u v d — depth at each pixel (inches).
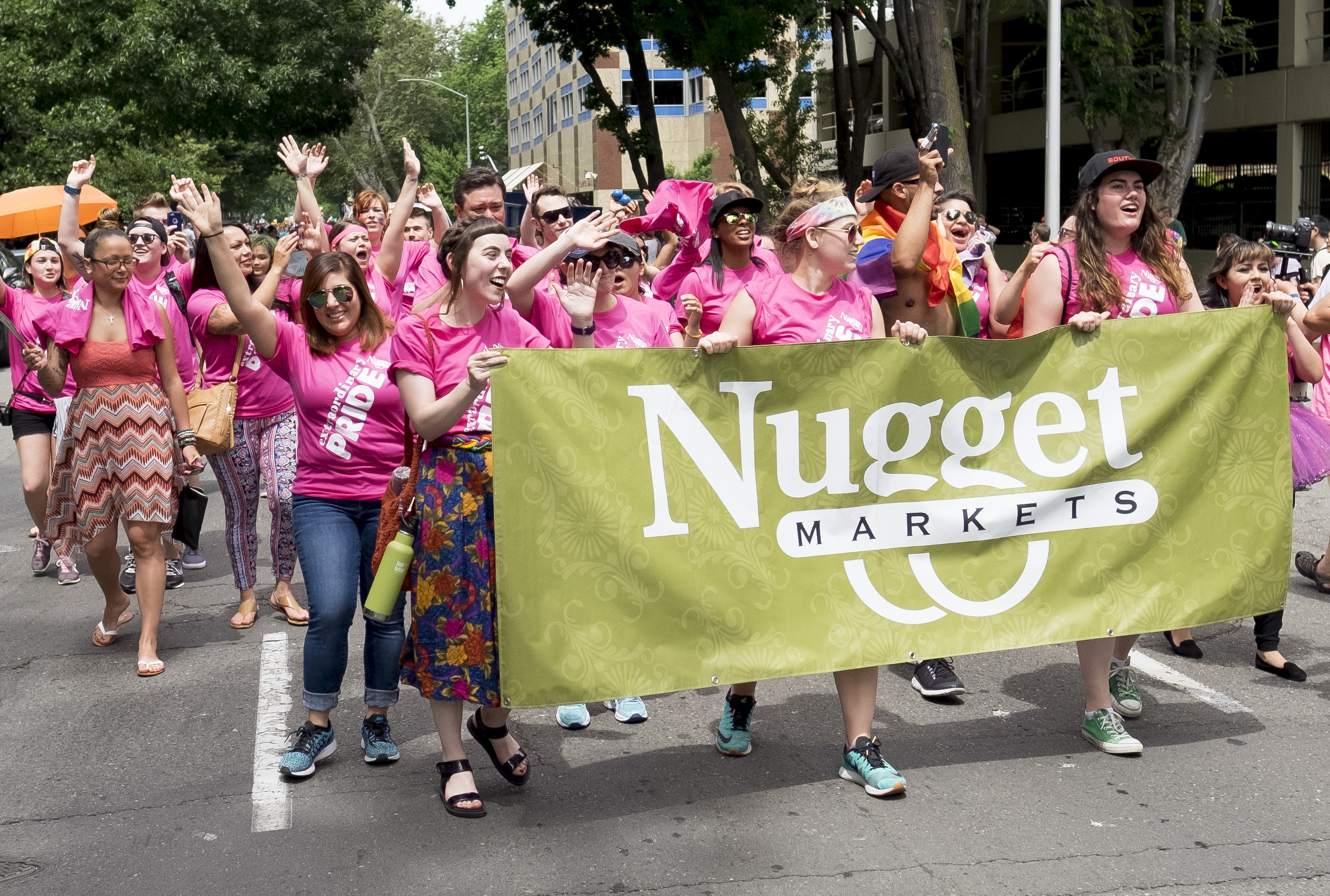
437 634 156.8
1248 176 918.4
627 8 991.0
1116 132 943.7
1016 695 205.6
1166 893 138.1
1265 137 899.4
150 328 226.2
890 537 169.6
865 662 168.2
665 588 160.6
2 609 277.0
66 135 1115.9
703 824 158.1
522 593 154.6
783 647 165.5
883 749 182.7
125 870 149.0
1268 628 213.0
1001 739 185.8
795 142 1103.0
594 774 175.8
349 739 191.6
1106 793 165.0
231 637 250.4
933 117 660.7
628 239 197.0
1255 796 163.5
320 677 177.0
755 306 171.6
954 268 197.6
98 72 1114.7
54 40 1130.0
